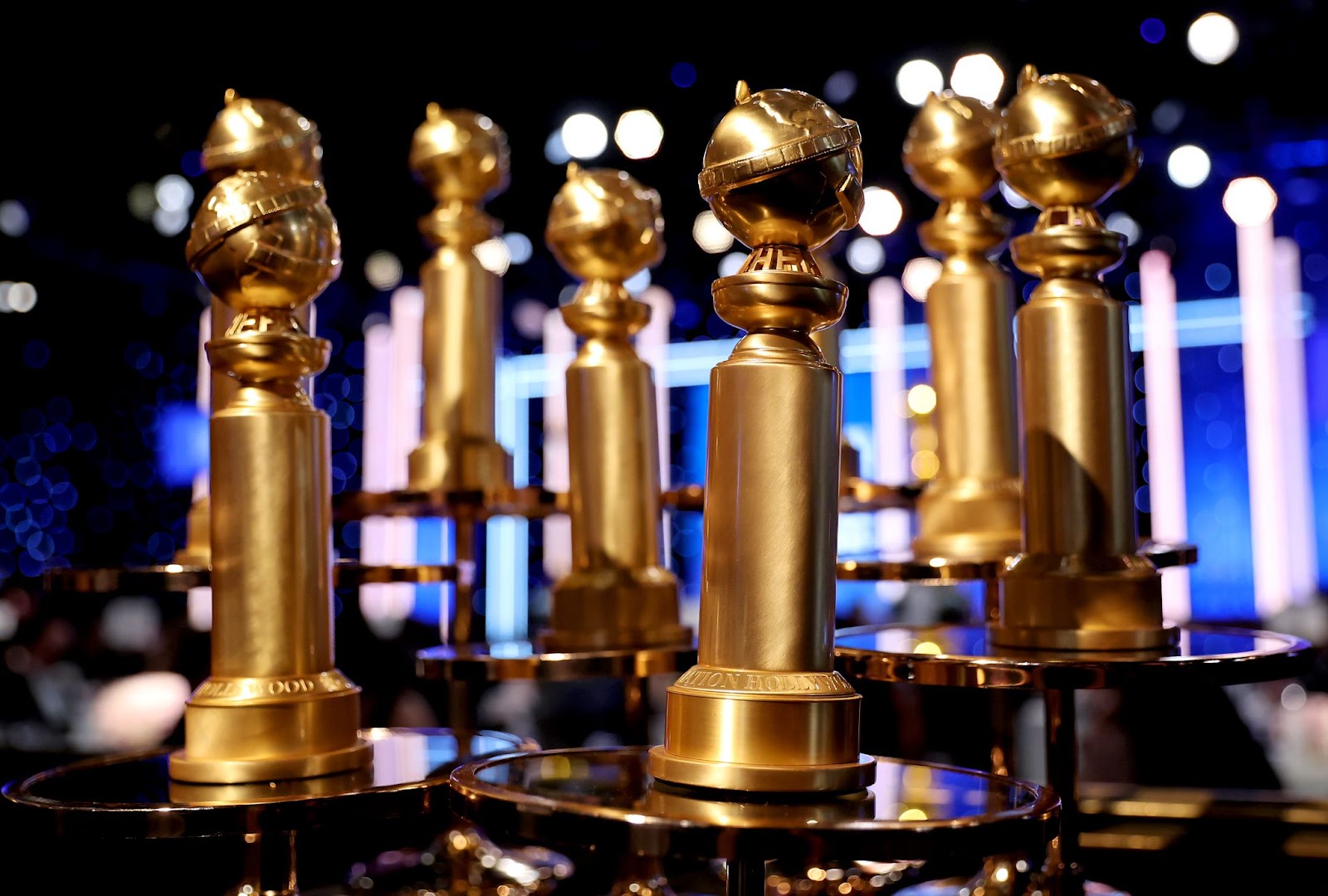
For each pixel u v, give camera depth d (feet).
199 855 5.25
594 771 2.11
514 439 15.85
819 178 1.98
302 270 2.45
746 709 1.93
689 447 16.16
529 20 10.05
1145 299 10.96
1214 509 14.82
